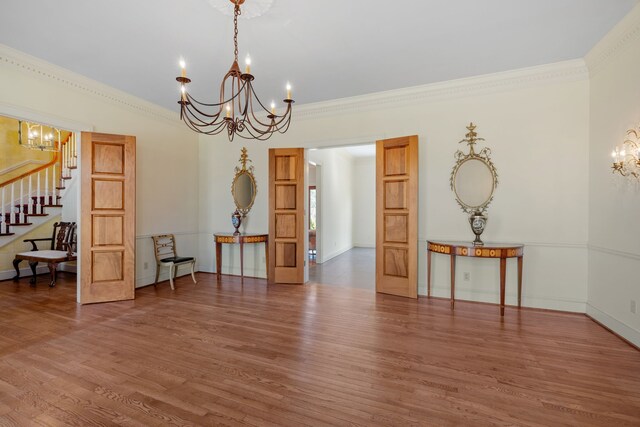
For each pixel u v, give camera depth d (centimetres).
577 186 373
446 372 243
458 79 414
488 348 284
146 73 392
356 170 1085
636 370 246
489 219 412
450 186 433
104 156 421
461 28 299
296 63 367
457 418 189
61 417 190
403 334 316
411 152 430
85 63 366
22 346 286
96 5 260
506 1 260
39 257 500
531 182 393
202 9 266
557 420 188
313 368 249
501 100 406
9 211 582
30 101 356
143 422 186
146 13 272
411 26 295
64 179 612
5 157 603
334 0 255
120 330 324
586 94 368
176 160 555
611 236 323
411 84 431
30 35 307
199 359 263
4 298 437
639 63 280
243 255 568
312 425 183
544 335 313
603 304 338
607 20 287
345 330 327
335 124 502
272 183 521
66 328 329
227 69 380
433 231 443
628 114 296
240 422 186
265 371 244
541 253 390
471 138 420
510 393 215
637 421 187
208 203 596
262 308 398
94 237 414
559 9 271
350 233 1036
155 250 503
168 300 431
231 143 577
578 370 246
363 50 338
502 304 372
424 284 452
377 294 463
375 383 228
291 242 522
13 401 205
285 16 277
